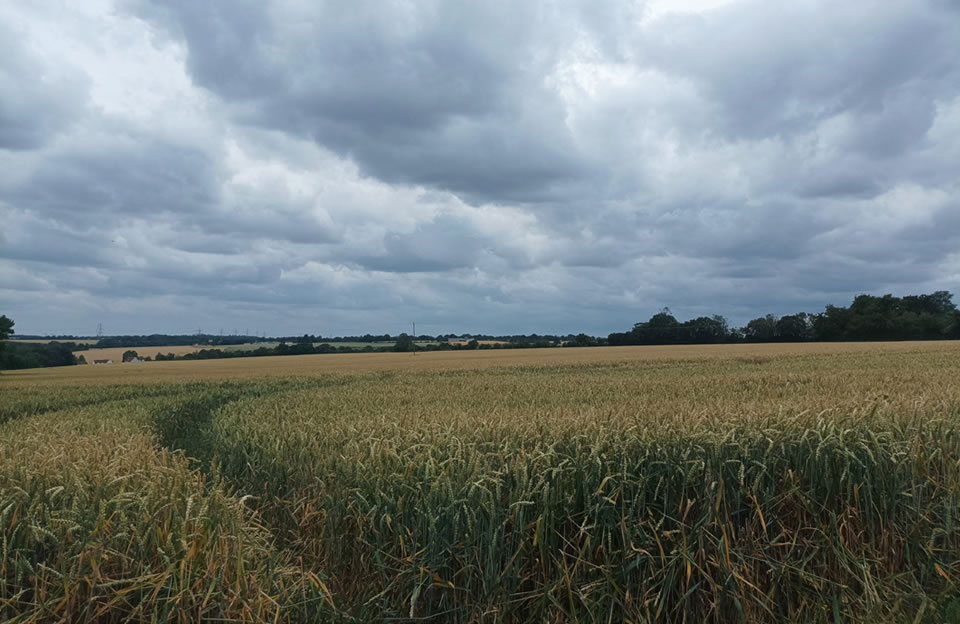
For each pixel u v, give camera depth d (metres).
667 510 4.85
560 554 4.61
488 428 6.25
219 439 8.19
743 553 4.74
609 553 4.59
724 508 4.89
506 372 25.94
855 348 41.34
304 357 63.62
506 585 4.41
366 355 63.75
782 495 5.00
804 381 14.06
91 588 3.38
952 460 5.43
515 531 4.51
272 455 6.73
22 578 3.46
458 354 56.34
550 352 53.12
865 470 5.14
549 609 4.42
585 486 4.70
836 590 4.76
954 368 18.41
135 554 3.62
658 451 5.09
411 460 5.14
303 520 5.62
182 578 3.51
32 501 3.79
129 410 12.30
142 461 5.16
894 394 9.16
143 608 3.53
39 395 18.56
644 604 4.35
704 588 4.64
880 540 5.07
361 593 4.71
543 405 10.36
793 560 4.82
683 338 97.00
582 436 5.43
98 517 3.60
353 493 5.08
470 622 4.36
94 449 5.62
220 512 4.18
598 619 4.39
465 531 4.57
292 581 4.50
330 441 6.50
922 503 5.25
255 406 11.31
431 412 8.55
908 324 83.69
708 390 12.29
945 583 4.80
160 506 3.94
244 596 3.83
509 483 4.75
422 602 4.59
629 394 11.84
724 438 5.12
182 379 25.83
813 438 5.35
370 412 9.31
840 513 5.12
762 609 4.62
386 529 4.79
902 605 4.65
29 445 6.21
